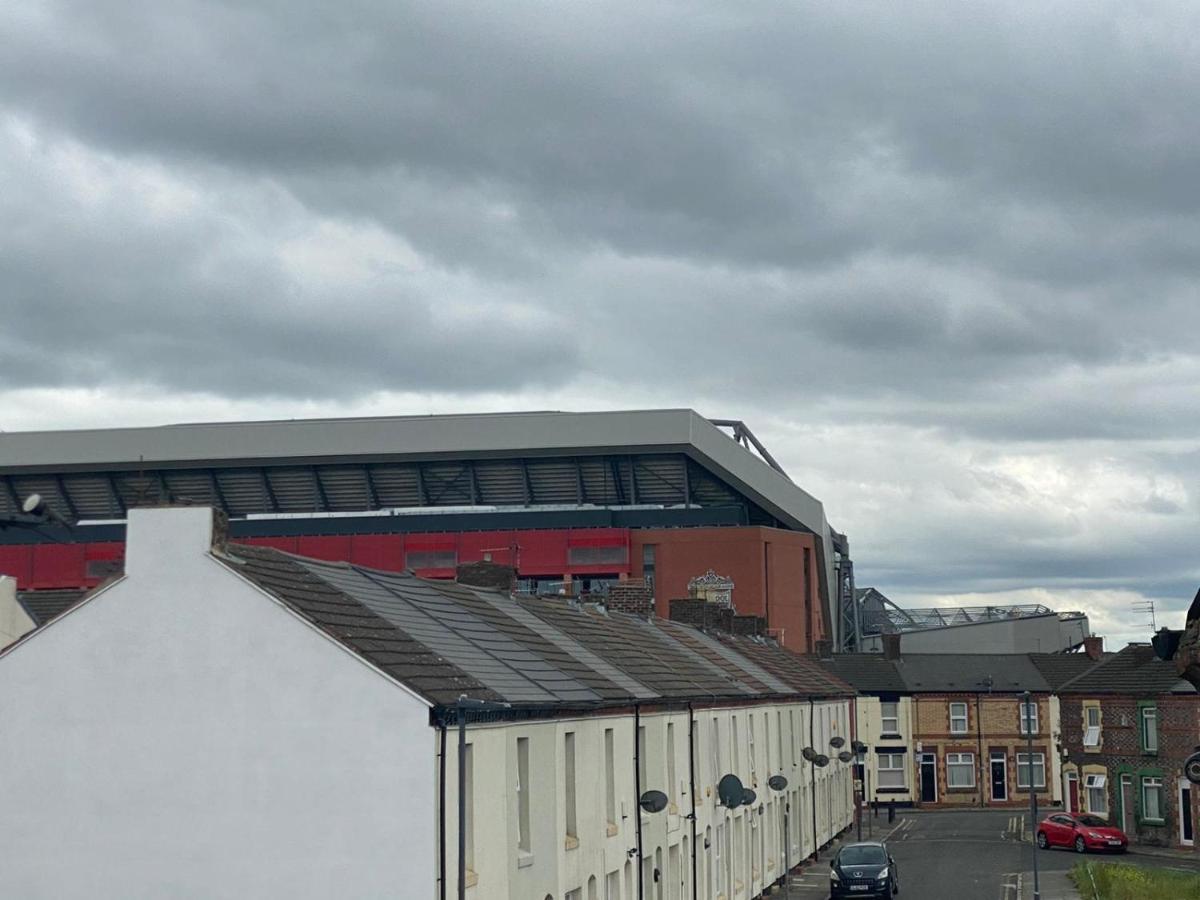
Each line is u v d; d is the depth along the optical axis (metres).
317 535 118.00
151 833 21.34
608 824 30.08
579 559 114.38
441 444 113.19
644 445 112.62
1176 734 62.72
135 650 21.72
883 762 93.62
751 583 113.50
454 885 21.19
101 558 114.00
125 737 21.55
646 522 117.88
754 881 47.09
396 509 120.12
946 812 90.06
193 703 21.50
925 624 142.00
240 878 21.08
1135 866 53.03
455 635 27.11
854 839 70.12
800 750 58.47
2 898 21.44
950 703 93.88
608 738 30.70
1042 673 96.00
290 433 113.69
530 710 24.61
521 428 113.06
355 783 21.03
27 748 21.67
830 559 130.00
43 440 113.88
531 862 24.95
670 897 35.72
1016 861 59.00
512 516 118.25
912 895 48.06
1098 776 67.94
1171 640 27.12
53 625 21.86
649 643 44.72
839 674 94.44
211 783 21.33
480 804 22.59
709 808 40.44
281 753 21.22
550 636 34.19
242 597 21.59
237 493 118.81
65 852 21.42
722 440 114.69
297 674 21.33
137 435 113.50
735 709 45.16
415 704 21.05
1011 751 93.50
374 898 20.80
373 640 22.53
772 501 116.81
